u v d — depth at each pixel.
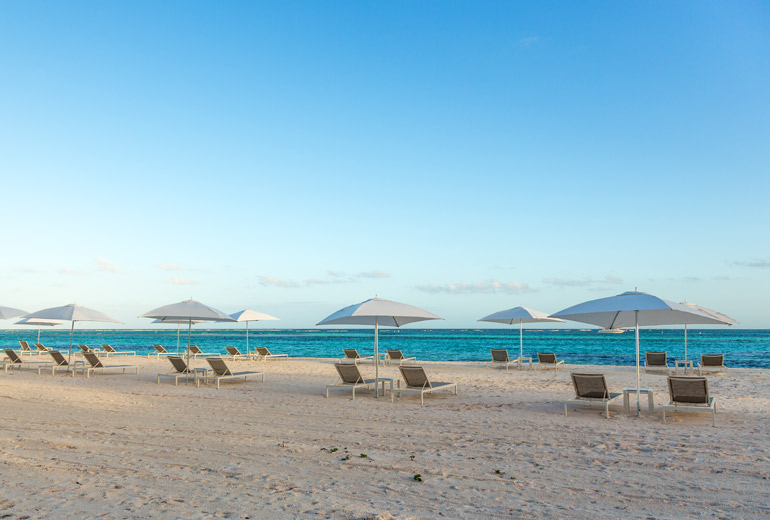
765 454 5.91
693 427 7.48
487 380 13.79
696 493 4.57
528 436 6.91
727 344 46.53
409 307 11.09
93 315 15.52
